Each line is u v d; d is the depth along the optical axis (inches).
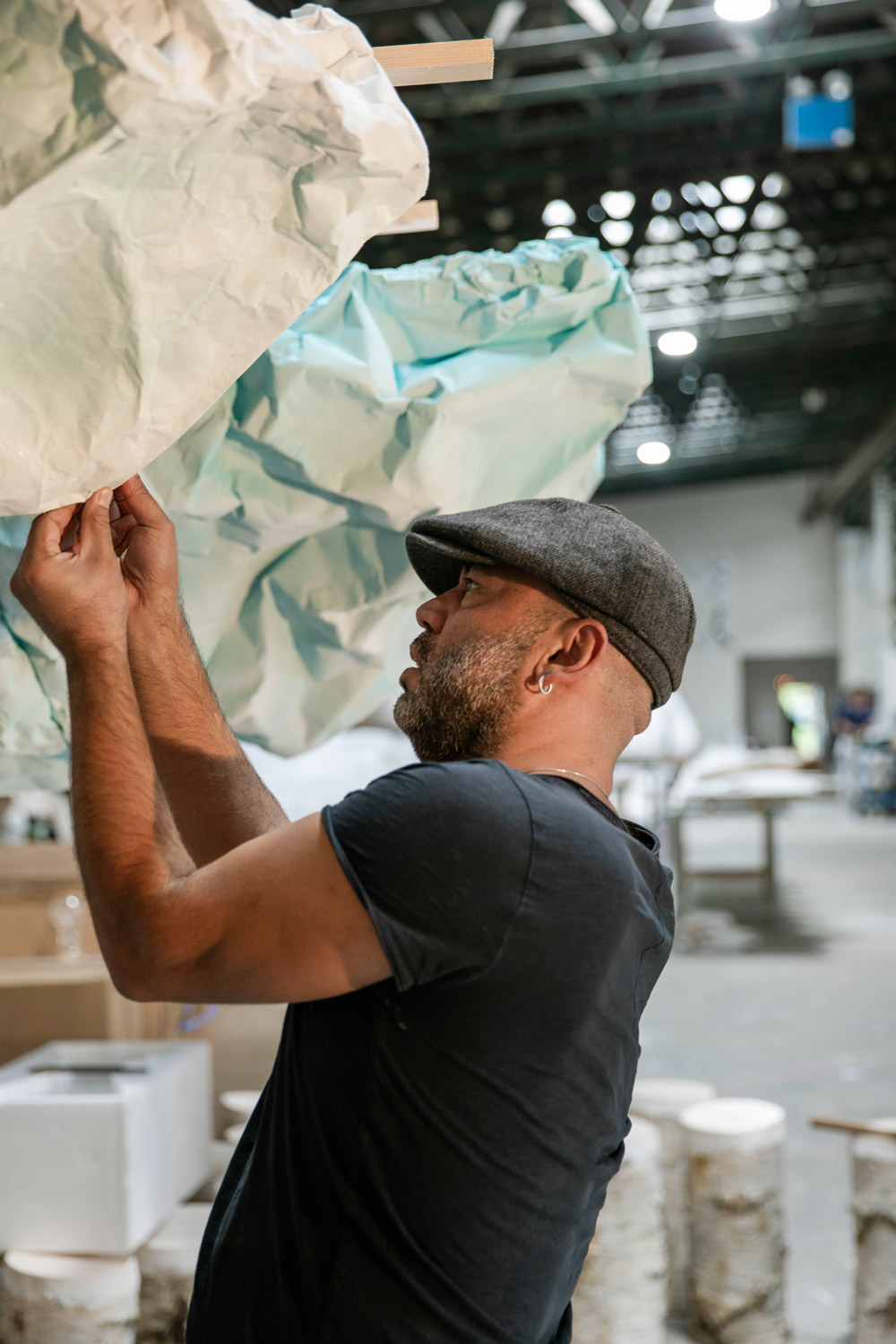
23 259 26.9
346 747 117.9
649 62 269.7
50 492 31.0
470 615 36.9
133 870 32.0
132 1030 105.2
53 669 46.5
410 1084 31.0
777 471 746.2
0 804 165.6
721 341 494.0
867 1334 92.3
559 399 49.2
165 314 29.1
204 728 41.2
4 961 106.8
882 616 658.2
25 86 23.5
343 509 48.4
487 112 298.2
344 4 238.8
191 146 26.3
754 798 315.9
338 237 29.6
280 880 30.4
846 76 289.7
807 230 381.7
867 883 375.2
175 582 40.7
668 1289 105.6
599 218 367.2
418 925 30.0
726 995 233.6
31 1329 71.2
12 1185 75.3
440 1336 31.3
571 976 31.2
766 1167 96.4
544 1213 32.7
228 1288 33.3
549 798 32.4
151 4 23.4
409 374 47.3
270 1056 106.0
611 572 35.5
